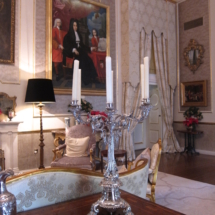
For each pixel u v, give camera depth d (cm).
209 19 604
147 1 607
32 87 386
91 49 520
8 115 405
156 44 632
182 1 668
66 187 126
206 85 607
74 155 371
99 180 137
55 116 464
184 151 631
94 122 114
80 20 504
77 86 113
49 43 453
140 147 688
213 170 443
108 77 103
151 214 108
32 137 439
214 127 592
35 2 443
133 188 154
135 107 568
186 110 642
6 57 406
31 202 116
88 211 112
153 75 655
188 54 650
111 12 561
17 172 408
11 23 412
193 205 280
